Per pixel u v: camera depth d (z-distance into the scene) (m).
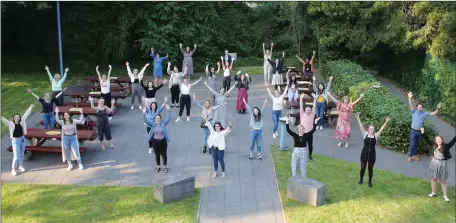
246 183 12.76
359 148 15.87
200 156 14.70
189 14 30.00
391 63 29.17
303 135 12.14
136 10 29.39
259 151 14.41
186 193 11.78
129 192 11.95
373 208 11.49
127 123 18.03
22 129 12.94
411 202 11.92
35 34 30.28
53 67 29.47
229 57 26.39
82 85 22.33
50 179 12.67
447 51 19.66
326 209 11.32
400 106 16.83
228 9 35.25
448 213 11.49
